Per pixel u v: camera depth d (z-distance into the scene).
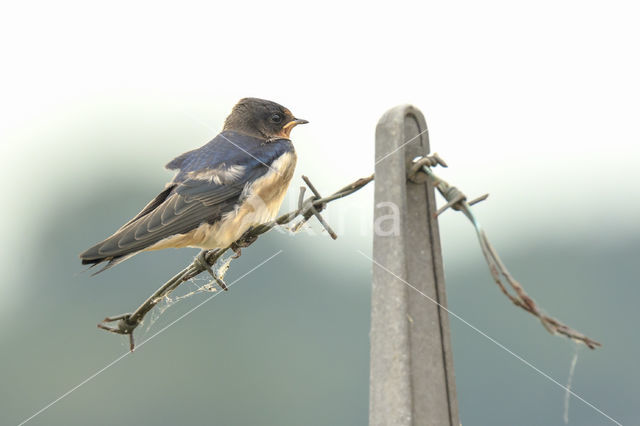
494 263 3.77
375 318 4.15
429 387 4.06
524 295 3.68
